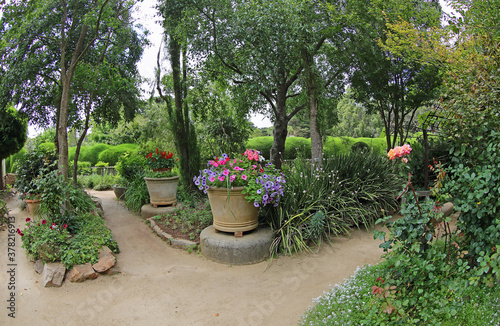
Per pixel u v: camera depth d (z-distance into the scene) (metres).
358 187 5.11
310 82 6.20
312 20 6.29
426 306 2.39
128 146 13.89
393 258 2.58
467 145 2.79
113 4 5.95
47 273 3.46
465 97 2.80
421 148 6.02
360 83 7.43
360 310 2.58
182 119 7.44
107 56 7.23
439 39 5.03
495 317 2.17
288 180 4.89
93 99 8.09
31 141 9.09
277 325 2.70
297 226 4.30
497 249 2.23
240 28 5.91
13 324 2.76
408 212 2.61
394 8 6.41
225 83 8.97
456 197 2.73
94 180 11.02
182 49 7.44
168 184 6.18
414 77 7.07
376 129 22.48
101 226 4.75
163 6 7.19
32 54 6.80
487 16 4.29
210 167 4.39
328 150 10.62
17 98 7.07
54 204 4.41
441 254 2.59
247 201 4.06
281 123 8.93
